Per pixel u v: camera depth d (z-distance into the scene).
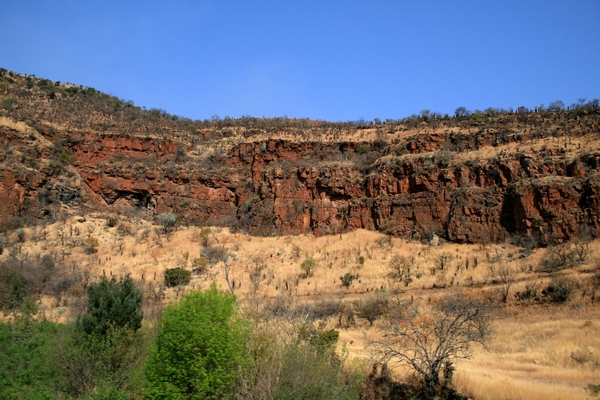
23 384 26.69
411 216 62.84
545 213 53.34
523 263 48.41
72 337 28.25
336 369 22.17
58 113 87.69
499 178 58.50
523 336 33.25
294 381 20.86
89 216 72.56
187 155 83.12
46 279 53.56
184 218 74.69
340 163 72.31
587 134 60.31
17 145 75.31
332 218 68.69
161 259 61.28
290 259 60.62
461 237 57.97
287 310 31.94
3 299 47.09
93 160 79.62
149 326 30.55
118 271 57.72
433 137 69.06
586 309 36.53
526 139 62.97
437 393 22.52
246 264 59.72
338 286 51.03
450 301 35.28
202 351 21.73
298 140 79.31
